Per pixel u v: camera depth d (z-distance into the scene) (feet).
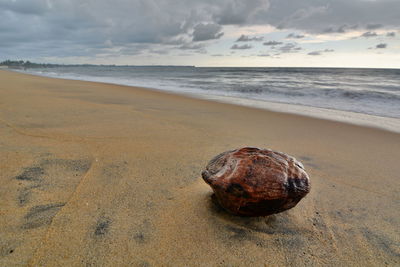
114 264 5.29
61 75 99.45
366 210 7.77
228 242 6.12
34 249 5.50
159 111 22.44
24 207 6.86
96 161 10.21
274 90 44.65
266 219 7.00
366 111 27.43
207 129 16.76
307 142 15.10
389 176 10.35
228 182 6.49
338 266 5.59
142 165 10.16
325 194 8.65
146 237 6.12
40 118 16.61
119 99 29.32
